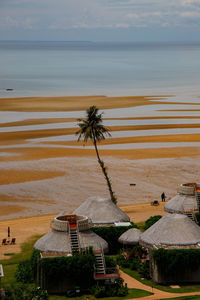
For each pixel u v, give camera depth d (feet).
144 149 412.77
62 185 308.40
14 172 337.11
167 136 470.39
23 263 165.17
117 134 478.59
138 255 173.27
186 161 373.40
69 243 158.61
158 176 331.57
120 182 316.19
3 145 423.23
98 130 257.34
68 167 352.28
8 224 230.89
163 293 142.20
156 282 153.07
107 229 184.24
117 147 420.77
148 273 159.22
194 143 439.22
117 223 191.83
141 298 137.80
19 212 254.68
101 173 338.75
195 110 636.48
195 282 152.66
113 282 149.89
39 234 213.05
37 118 566.36
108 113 606.55
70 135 470.80
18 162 364.79
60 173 336.49
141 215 242.37
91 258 150.30
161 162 369.30
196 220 200.54
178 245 157.28
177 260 150.92
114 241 184.44
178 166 358.23
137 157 384.47
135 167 354.13
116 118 571.28
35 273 153.79
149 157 384.88
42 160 371.97
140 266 164.25
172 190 299.79
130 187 305.12
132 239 176.04
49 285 148.36
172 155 391.86
